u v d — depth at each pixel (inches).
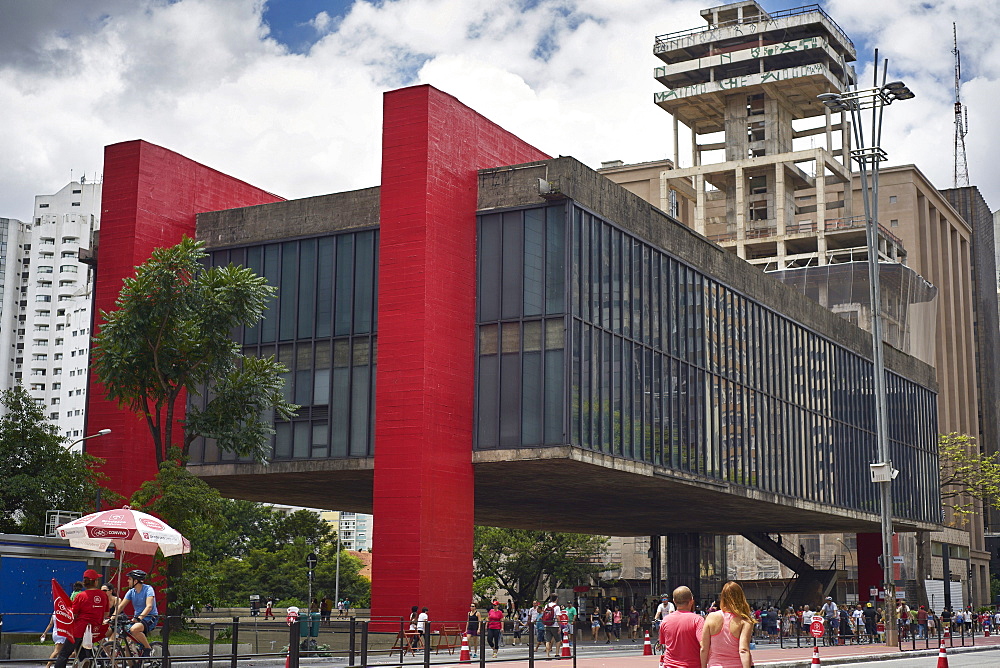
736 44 4328.3
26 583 1030.4
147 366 1251.2
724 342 1941.4
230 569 3644.2
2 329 7180.1
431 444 1456.7
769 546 2859.3
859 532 2874.0
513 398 1514.5
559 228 1519.4
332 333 1654.8
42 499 1577.3
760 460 2026.3
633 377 1637.6
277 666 1052.5
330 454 1622.8
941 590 3080.7
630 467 1603.1
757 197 4377.5
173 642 1209.4
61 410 6717.5
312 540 4121.6
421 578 1408.7
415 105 1528.1
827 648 1658.5
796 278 3663.9
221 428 1256.2
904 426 2795.3
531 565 3282.5
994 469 3440.0
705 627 439.8
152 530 784.9
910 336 3730.3
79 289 6786.4
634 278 1672.0
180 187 1790.1
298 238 1713.8
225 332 1255.5
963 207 6240.2
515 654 1378.0
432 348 1478.8
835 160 4271.7
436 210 1509.6
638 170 5049.2
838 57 4165.8
